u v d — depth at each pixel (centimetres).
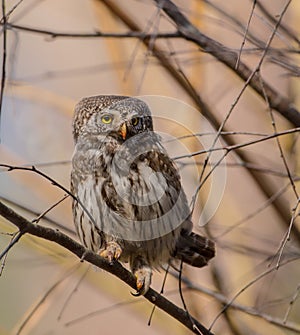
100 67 1347
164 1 1110
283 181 1264
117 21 1293
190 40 1123
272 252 1243
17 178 1386
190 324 1020
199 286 1188
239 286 1266
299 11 1288
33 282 1617
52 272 1611
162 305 1020
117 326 1542
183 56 1302
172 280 1303
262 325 1267
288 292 1351
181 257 1155
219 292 1245
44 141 1421
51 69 1634
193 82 1232
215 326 1248
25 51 1661
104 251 1077
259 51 1134
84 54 1658
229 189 1402
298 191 1238
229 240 1293
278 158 1312
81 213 1103
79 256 927
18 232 850
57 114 1431
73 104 1326
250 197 1411
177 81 1210
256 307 1156
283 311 1341
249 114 1419
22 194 1397
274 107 1133
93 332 1519
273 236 1371
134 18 1320
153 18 1104
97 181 1091
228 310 1226
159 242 1115
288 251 1159
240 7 1316
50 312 1533
